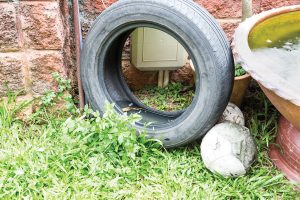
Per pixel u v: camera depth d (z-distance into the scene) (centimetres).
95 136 242
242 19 272
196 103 236
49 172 226
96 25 244
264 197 221
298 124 201
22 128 266
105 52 251
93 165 229
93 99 260
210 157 227
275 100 199
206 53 224
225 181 226
